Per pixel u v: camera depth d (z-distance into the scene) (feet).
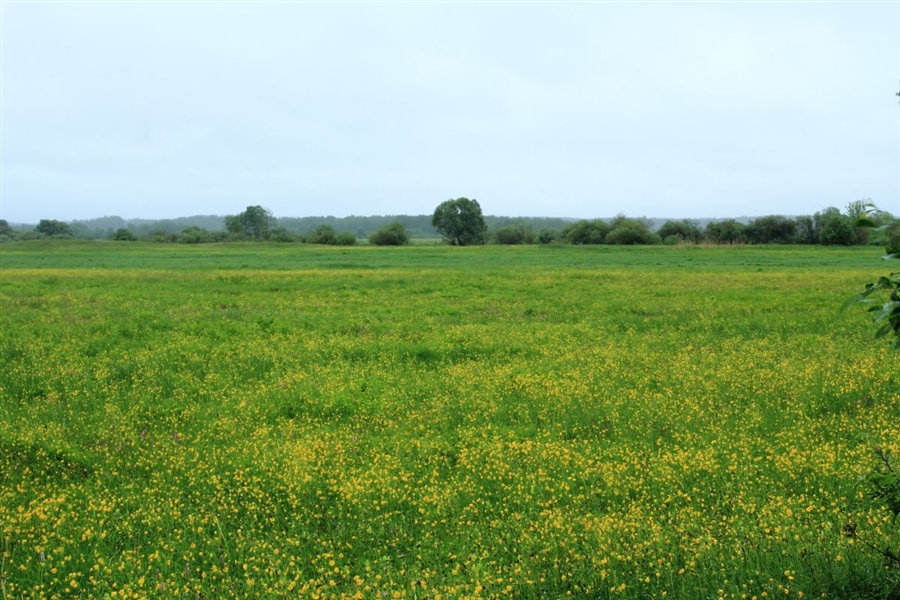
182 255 260.21
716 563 21.34
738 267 164.35
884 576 19.98
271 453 32.48
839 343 55.98
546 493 28.30
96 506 26.84
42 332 65.31
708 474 29.48
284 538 24.86
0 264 199.00
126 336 65.05
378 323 72.13
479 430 36.11
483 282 119.96
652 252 253.44
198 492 28.89
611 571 21.21
